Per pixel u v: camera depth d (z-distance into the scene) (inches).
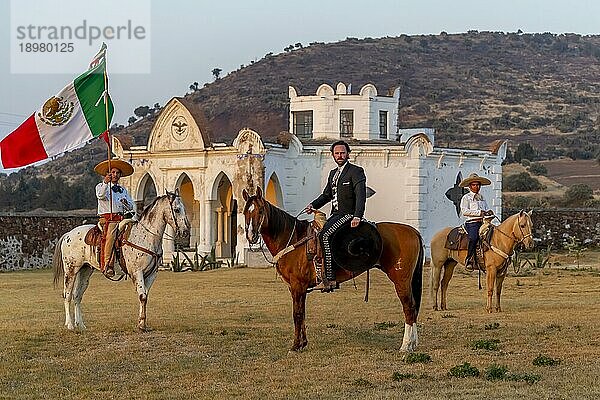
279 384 522.9
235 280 1350.9
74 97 781.3
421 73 6117.1
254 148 1638.8
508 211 2261.3
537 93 6087.6
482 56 6717.5
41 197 3395.7
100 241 741.3
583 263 1720.0
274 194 1774.1
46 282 1373.0
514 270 1472.7
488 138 5098.4
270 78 5374.0
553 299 1029.2
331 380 533.0
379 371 559.5
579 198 3157.0
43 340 692.1
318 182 1755.7
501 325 768.3
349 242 617.3
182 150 1720.0
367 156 1744.6
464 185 903.7
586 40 7588.6
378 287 1204.5
